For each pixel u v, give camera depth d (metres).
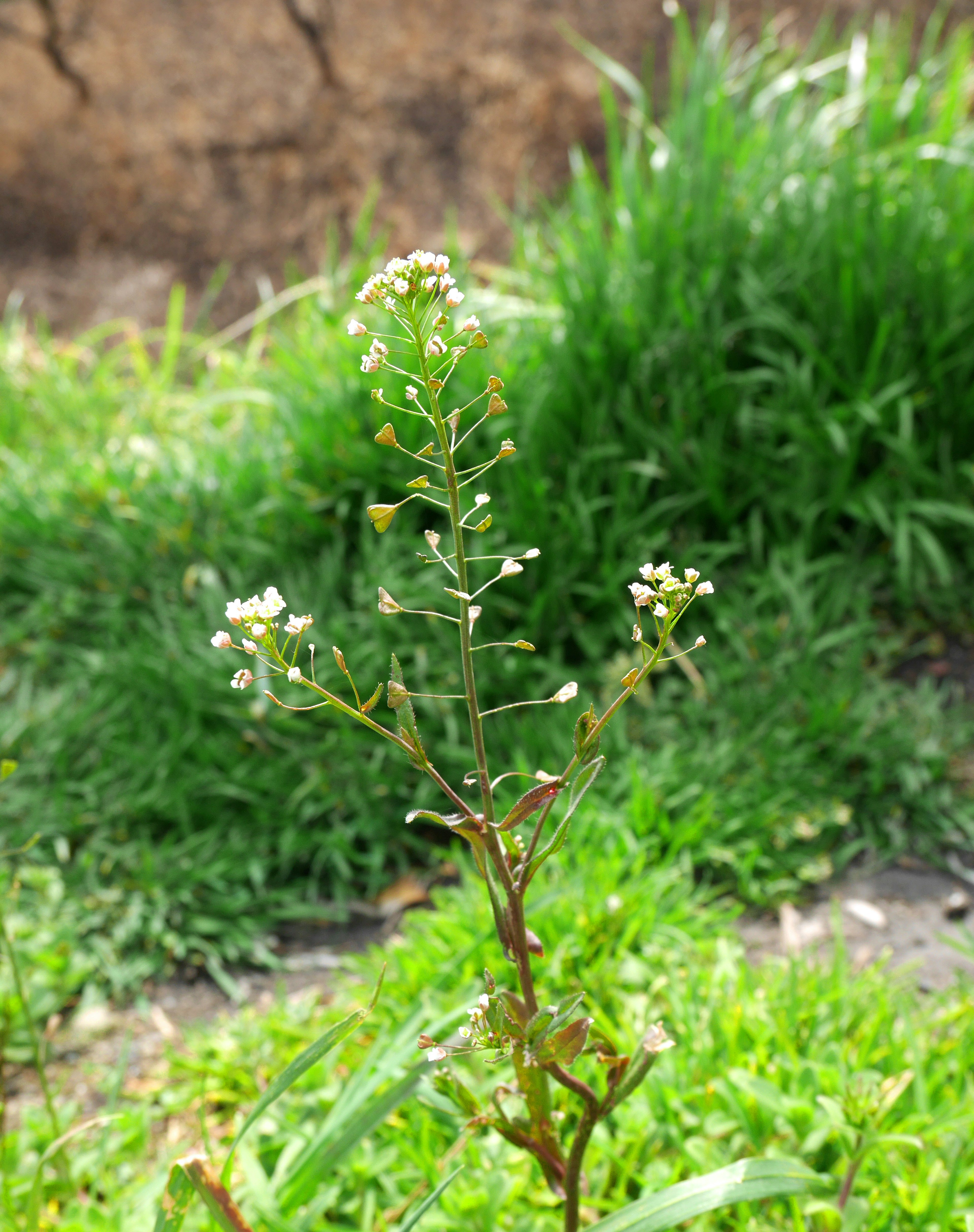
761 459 3.09
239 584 3.03
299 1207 1.54
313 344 3.91
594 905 2.06
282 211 5.27
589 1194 1.51
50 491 3.44
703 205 3.40
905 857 2.45
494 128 5.07
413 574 2.92
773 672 2.74
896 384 3.01
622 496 2.97
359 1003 2.02
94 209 5.40
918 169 3.55
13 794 2.67
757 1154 1.54
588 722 1.03
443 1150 1.68
